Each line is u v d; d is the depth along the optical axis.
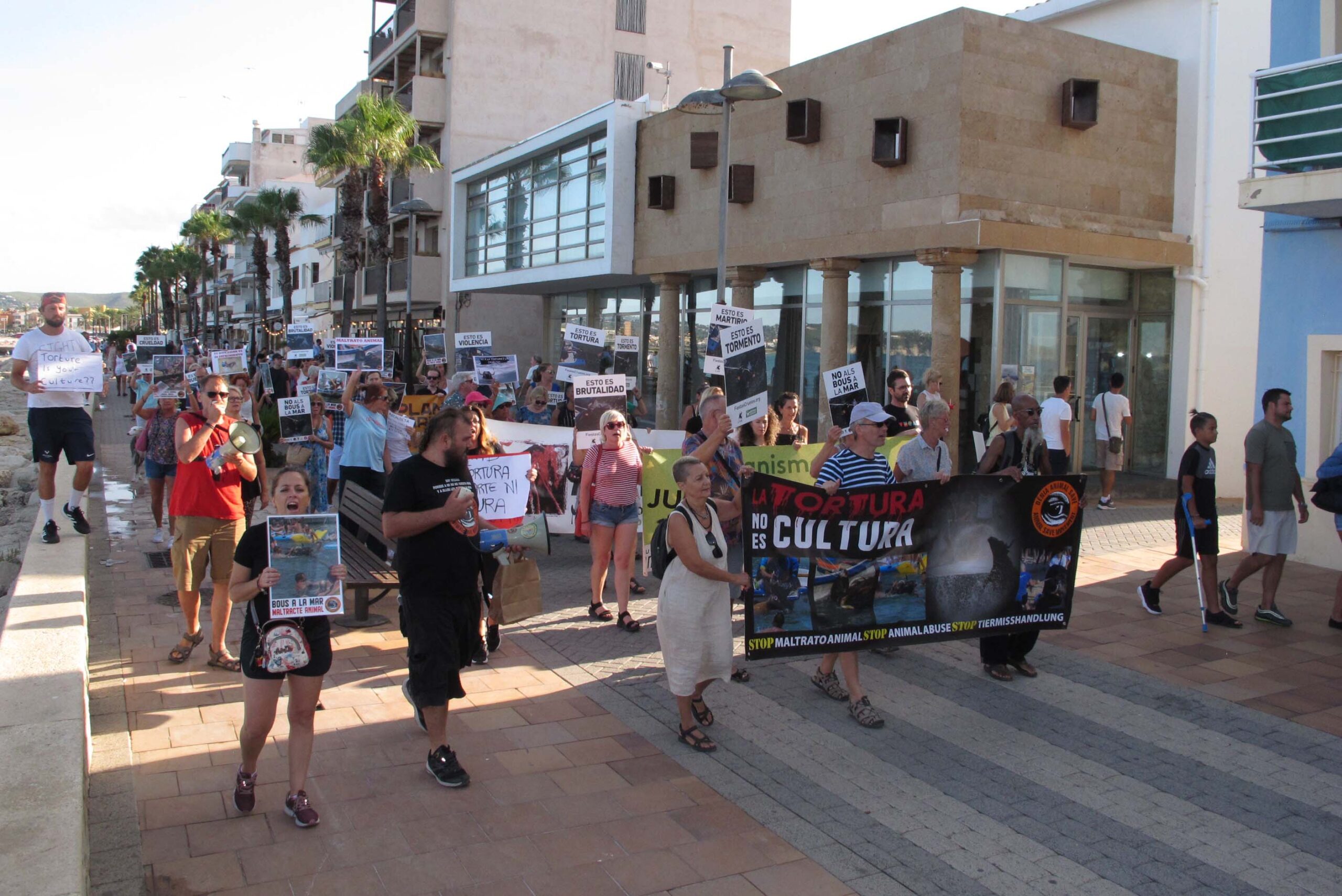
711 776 5.33
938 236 13.65
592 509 8.15
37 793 3.83
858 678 6.51
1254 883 4.38
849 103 15.15
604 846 4.54
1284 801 5.20
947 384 13.84
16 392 45.97
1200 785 5.37
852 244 15.14
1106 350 16.09
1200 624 8.43
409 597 5.07
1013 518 6.49
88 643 7.06
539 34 32.31
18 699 4.84
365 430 9.18
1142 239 14.90
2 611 8.74
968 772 5.46
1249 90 15.49
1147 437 16.34
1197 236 15.38
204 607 8.18
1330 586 9.94
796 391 17.75
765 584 5.92
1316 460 10.85
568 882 4.22
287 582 4.44
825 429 16.17
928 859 4.52
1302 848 4.71
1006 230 13.32
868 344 16.09
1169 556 11.25
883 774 5.42
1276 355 11.15
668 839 4.62
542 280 24.28
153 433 10.32
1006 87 13.72
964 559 6.39
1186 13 15.38
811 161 15.94
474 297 31.47
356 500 8.48
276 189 57.94
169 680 6.49
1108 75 14.75
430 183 32.84
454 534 5.10
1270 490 8.37
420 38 32.78
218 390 6.61
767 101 16.88
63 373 8.84
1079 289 15.65
